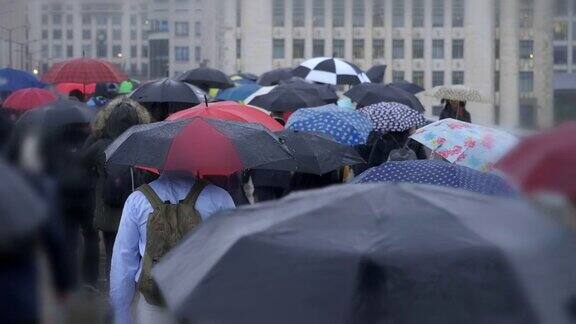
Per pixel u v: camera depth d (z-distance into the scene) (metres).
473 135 15.49
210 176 13.28
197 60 86.38
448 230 6.94
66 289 10.48
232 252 7.07
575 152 7.39
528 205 7.32
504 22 72.69
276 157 12.01
